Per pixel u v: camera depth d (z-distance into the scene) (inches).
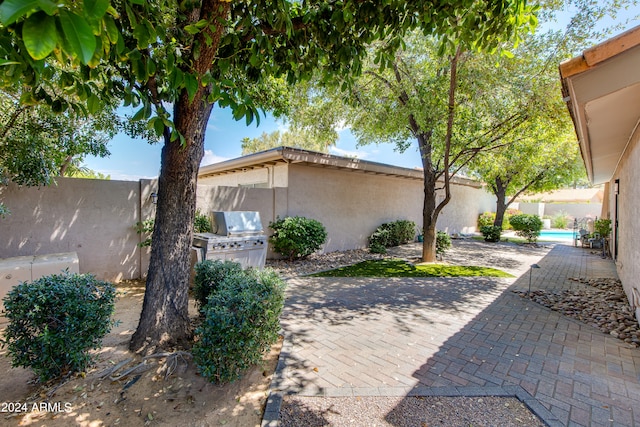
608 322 161.9
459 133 268.1
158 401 92.7
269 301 108.2
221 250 206.7
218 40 95.8
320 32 104.7
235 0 95.9
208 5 90.7
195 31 77.7
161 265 122.4
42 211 196.9
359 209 413.7
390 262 326.0
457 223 634.8
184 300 127.5
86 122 208.1
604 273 286.2
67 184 205.0
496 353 127.7
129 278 229.5
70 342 94.2
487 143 279.0
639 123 159.9
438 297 205.9
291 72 112.2
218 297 103.2
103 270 219.1
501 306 188.1
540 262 341.7
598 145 198.2
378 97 296.2
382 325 157.4
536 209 953.5
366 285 234.5
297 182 341.4
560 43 222.2
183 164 122.5
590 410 91.3
